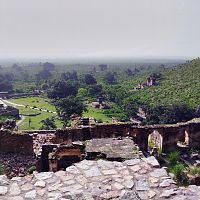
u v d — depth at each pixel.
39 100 111.00
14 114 81.12
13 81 173.12
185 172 14.19
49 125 68.62
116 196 6.65
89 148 12.09
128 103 82.19
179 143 18.22
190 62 103.12
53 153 13.95
